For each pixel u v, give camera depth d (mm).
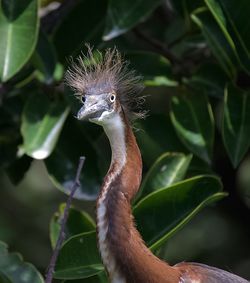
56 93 10391
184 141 9992
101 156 10391
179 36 11453
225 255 13086
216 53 9898
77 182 7664
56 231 9375
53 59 10180
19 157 11172
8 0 9594
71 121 10500
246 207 12875
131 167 7766
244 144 9578
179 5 10867
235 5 9625
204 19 9922
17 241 14156
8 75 9391
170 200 8656
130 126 7816
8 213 14453
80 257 8500
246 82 10289
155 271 7824
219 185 8633
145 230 8664
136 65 10391
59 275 8430
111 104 7695
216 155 12328
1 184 14484
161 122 10523
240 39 9703
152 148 10484
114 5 10094
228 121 9656
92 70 8984
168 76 10430
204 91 10273
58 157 10375
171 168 9445
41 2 11016
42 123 10133
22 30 9523
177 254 13266
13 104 10875
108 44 10617
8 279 8438
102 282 8797
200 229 13312
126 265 7703
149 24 12227
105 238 7691
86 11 10648
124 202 7707
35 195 14656
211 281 8312
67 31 10609
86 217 9359
